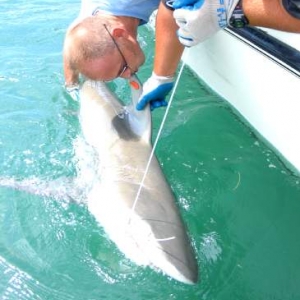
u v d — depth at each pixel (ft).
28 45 12.00
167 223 6.01
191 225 6.72
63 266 6.18
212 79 9.31
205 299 5.74
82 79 8.95
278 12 4.85
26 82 10.22
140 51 7.43
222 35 8.27
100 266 6.12
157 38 7.22
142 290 5.82
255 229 6.73
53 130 8.64
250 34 7.52
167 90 7.69
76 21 8.38
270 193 7.30
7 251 6.38
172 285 5.75
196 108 9.12
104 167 7.16
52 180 7.47
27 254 6.34
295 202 7.16
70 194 7.17
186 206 7.05
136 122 7.68
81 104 8.73
